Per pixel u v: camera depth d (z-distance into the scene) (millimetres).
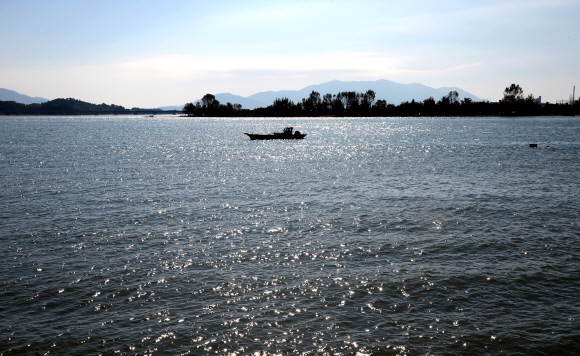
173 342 19828
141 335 20359
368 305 23125
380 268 28000
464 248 31500
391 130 186500
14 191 51688
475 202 45250
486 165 74562
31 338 20078
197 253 30781
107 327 21031
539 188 52625
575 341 19688
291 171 69688
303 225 37625
